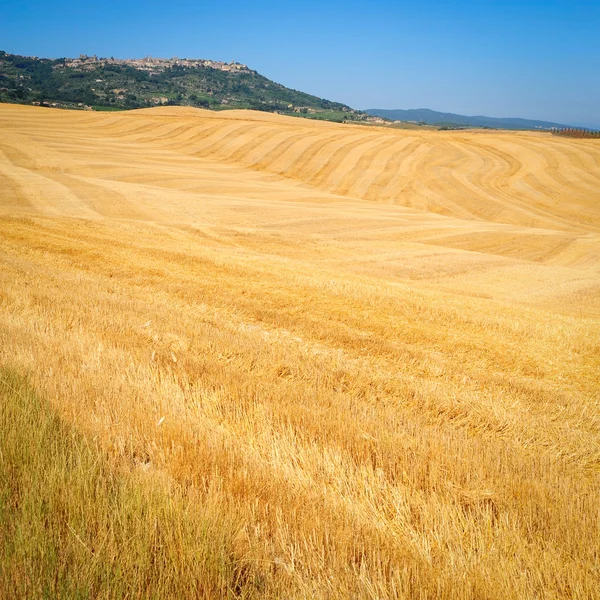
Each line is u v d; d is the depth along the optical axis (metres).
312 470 4.13
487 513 3.62
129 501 3.08
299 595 2.63
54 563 2.55
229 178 55.50
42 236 18.83
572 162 68.94
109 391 5.23
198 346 7.77
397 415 5.74
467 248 35.69
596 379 8.62
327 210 43.38
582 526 3.49
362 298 13.11
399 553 3.12
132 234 22.78
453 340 10.24
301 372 7.13
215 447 4.19
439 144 76.06
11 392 4.68
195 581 2.62
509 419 6.12
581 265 33.50
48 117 84.81
